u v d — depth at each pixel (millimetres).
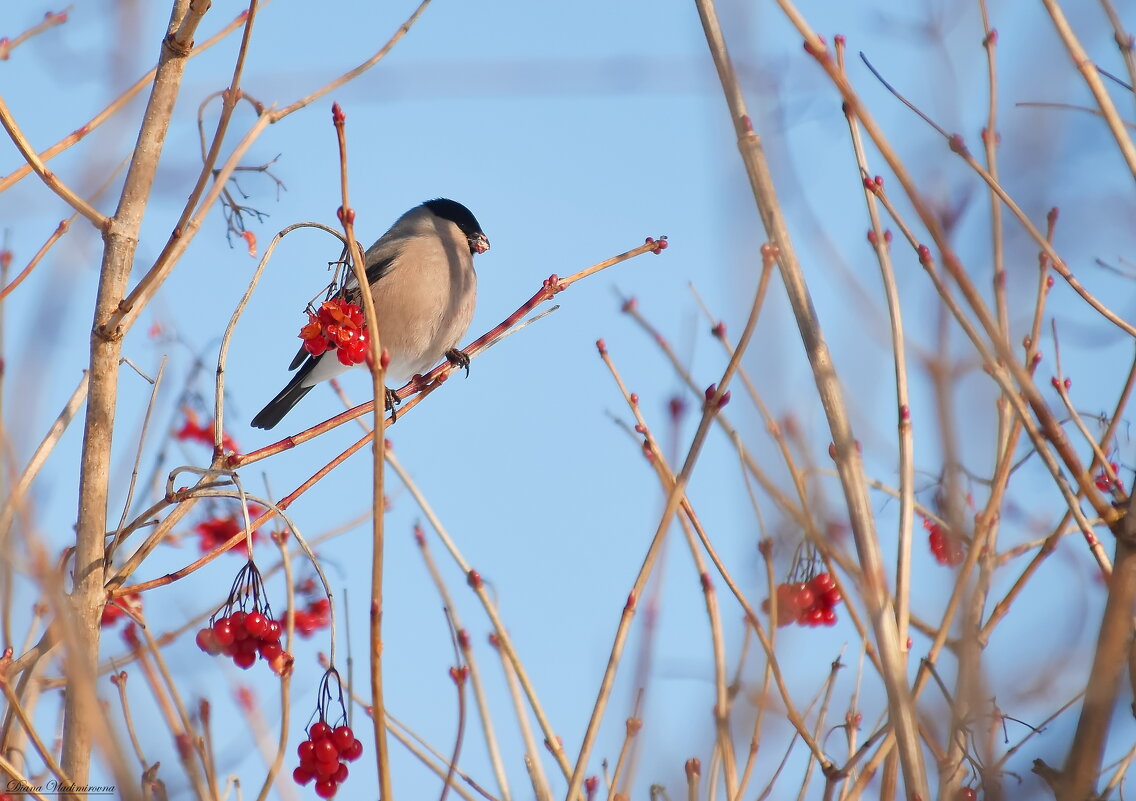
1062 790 4605
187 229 6668
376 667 5078
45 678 6973
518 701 6816
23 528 4676
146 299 6805
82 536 6633
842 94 5227
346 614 6234
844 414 5578
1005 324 5809
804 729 5758
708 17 5730
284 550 5828
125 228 7004
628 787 5785
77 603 6516
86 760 6227
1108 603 4977
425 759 6668
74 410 7020
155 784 5488
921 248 5672
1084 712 4711
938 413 5441
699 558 6574
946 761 5129
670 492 6449
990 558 6297
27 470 6691
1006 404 6445
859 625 5773
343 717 6098
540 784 6555
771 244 5352
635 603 5848
